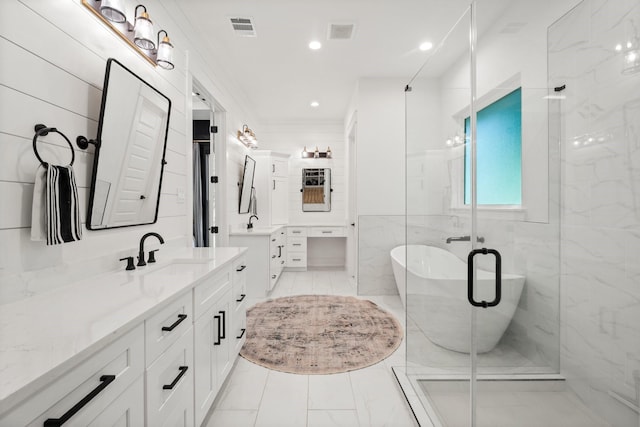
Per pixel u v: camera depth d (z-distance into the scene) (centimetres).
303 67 353
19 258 106
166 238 218
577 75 122
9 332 78
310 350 242
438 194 171
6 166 101
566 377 121
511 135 131
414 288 202
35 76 112
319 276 495
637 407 108
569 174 123
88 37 139
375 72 369
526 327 127
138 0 183
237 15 255
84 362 71
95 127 143
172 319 117
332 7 247
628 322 109
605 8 114
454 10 252
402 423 163
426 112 193
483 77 135
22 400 55
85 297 110
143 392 97
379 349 244
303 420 165
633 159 108
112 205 152
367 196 388
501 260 131
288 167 538
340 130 562
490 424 129
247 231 396
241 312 224
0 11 99
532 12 132
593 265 116
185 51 250
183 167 245
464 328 140
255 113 521
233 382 200
